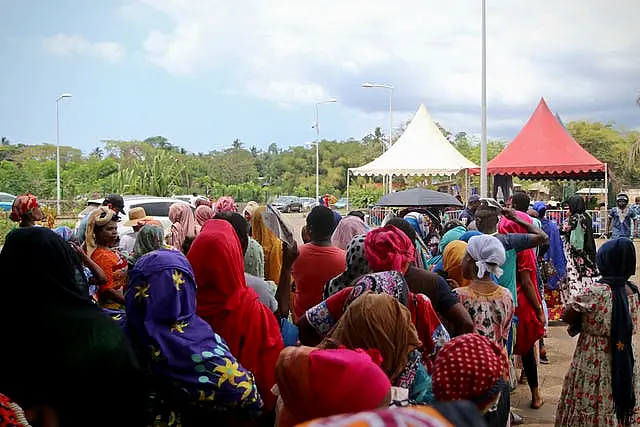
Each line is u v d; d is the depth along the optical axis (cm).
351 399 232
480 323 487
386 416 126
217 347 335
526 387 745
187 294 336
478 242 488
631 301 507
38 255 269
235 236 420
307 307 560
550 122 2180
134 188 5122
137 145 8250
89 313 268
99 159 8100
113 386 257
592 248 1027
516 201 881
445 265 566
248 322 399
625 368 497
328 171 9656
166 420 329
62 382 254
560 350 914
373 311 306
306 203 6375
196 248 399
